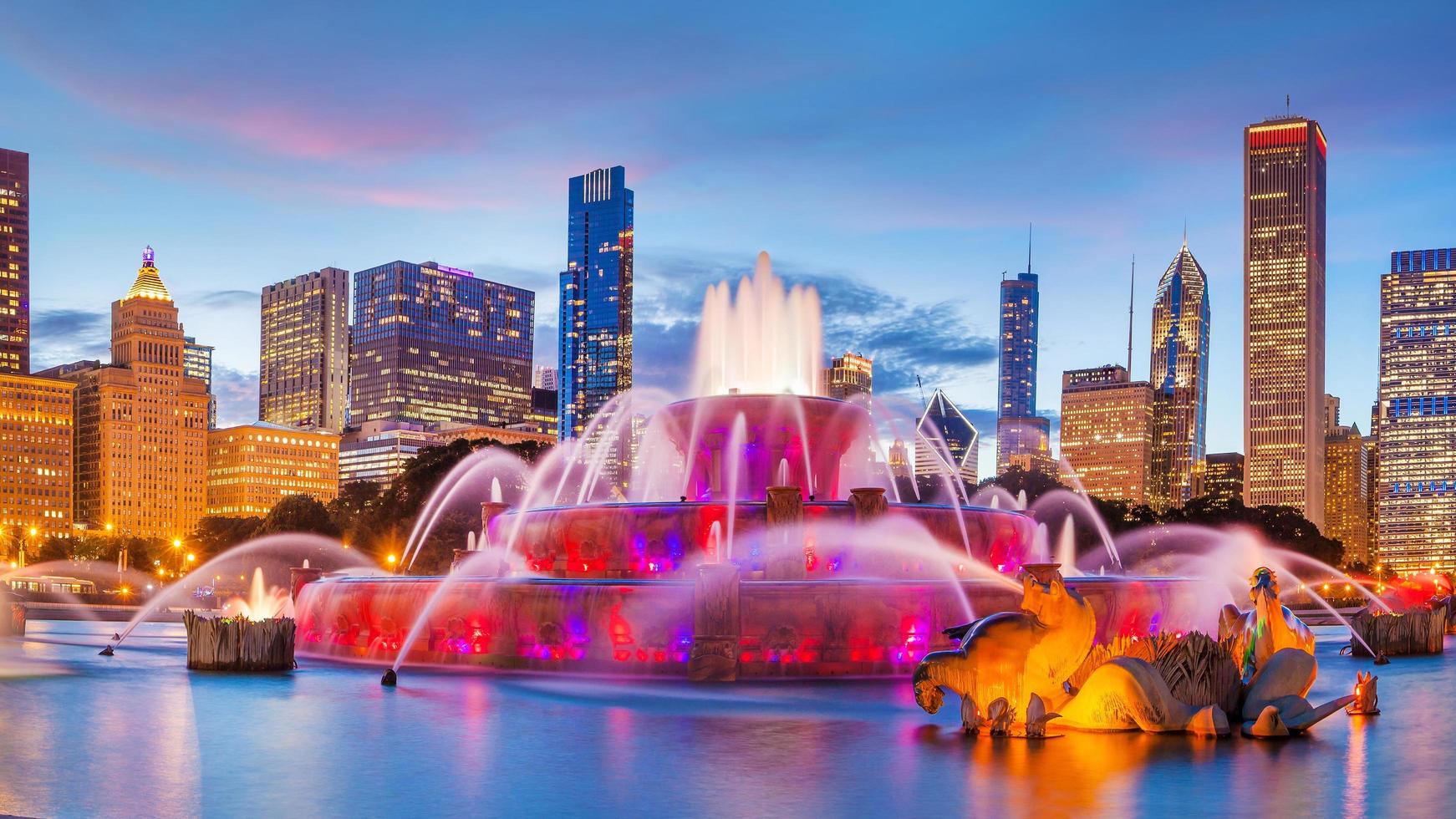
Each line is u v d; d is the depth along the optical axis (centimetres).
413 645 4784
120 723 3094
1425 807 2067
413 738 2841
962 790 2217
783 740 2808
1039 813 2023
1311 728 3016
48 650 5991
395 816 2020
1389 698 3816
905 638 4269
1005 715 2866
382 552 16225
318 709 3381
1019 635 2894
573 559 4994
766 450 5550
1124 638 3078
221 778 2358
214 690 3862
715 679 4100
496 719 3172
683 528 4809
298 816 2022
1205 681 3012
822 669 4209
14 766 2489
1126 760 2530
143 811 2059
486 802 2131
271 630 4597
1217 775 2356
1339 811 2038
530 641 4475
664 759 2552
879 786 2259
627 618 4284
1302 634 3114
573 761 2527
